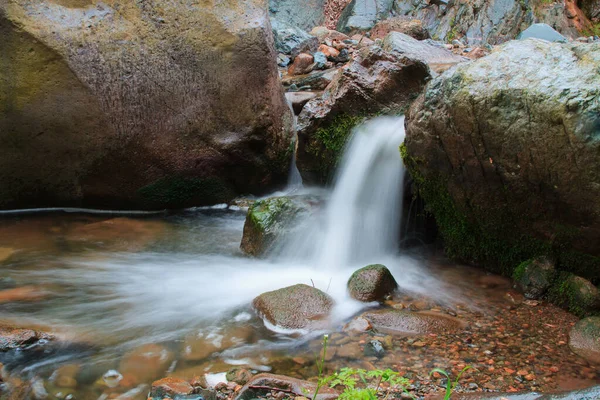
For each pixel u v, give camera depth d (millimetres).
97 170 6020
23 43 5523
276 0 14727
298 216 5137
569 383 3082
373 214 5301
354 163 5559
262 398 2889
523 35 11586
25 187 5988
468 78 4066
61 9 5668
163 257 5109
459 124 4125
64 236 5520
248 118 6387
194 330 3746
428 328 3682
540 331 3680
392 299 4195
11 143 5758
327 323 3781
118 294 4309
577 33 13680
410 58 5730
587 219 3734
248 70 6297
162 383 3049
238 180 6691
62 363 3336
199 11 6121
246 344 3562
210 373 3230
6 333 3498
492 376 3154
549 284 4109
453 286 4434
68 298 4219
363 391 2430
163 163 6172
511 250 4453
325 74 9297
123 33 5828
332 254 5031
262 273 4770
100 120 5820
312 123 5789
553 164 3713
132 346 3535
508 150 3922
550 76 3729
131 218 6164
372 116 5738
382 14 13922
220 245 5434
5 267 4758
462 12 13883
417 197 5164
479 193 4336
